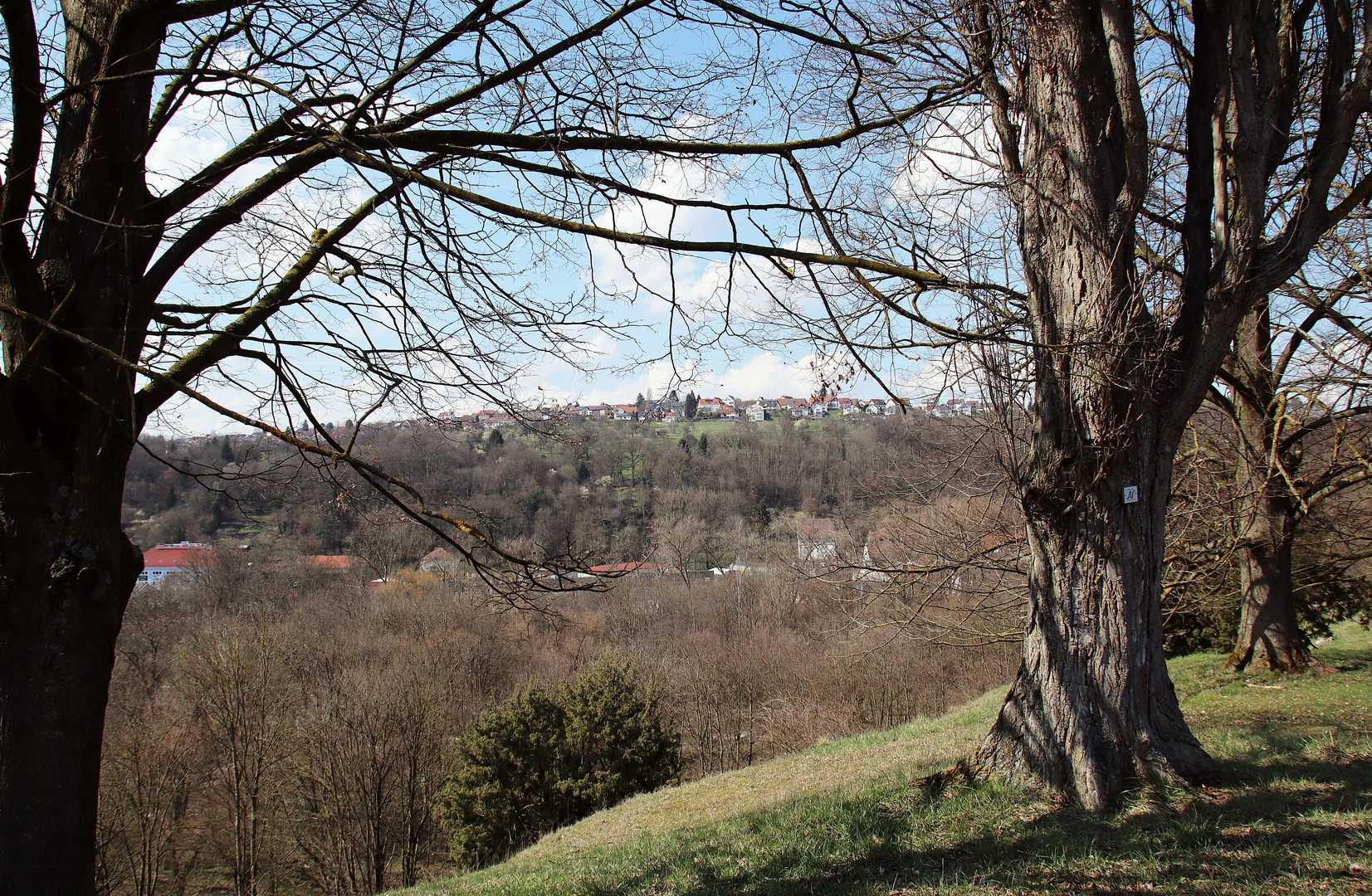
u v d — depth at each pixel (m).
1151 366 5.92
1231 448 12.05
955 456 9.62
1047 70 6.31
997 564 10.63
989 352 6.07
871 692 24.73
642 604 33.97
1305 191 5.89
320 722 21.92
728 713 27.84
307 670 25.34
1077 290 6.08
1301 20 6.39
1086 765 5.92
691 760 27.27
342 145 4.14
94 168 3.76
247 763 21.16
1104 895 4.44
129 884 22.12
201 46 3.92
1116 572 6.08
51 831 3.29
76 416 3.57
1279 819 5.11
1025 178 6.43
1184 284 6.22
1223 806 5.42
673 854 6.84
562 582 4.80
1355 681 10.22
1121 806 5.68
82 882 3.40
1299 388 10.12
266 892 21.69
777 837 6.44
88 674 3.51
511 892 6.96
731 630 32.09
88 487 3.60
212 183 4.29
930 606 12.51
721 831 7.38
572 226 4.59
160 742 21.11
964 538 11.09
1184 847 4.90
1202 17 6.31
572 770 20.30
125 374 3.79
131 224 3.78
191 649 23.61
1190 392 6.07
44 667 3.38
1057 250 6.28
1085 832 5.36
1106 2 6.12
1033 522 6.49
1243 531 11.16
